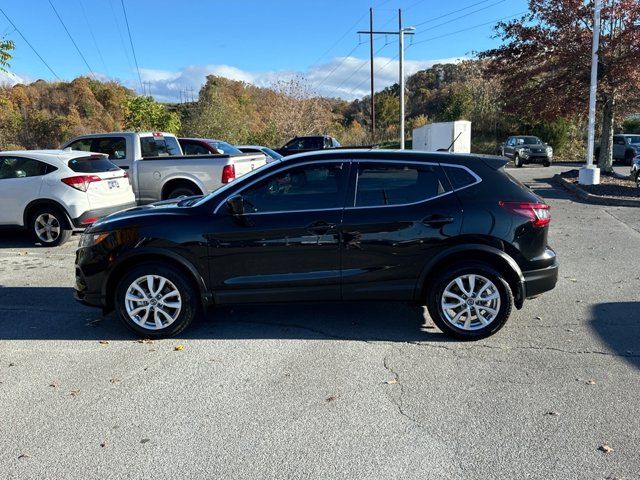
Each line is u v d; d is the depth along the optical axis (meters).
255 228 4.86
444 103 47.72
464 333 4.87
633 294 6.12
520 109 17.98
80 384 4.17
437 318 4.89
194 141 14.58
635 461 3.08
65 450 3.29
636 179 15.11
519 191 4.90
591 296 6.07
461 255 4.84
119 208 9.74
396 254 4.82
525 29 17.03
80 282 5.13
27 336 5.22
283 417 3.63
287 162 4.97
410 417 3.60
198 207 5.02
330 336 5.08
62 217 9.17
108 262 4.99
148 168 10.86
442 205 4.79
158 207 5.37
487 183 4.86
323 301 4.95
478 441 3.31
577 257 7.88
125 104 28.58
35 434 3.48
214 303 5.00
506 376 4.18
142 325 5.05
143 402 3.87
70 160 9.27
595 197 13.20
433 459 3.14
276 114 42.12
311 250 4.85
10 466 3.14
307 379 4.19
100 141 11.40
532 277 4.86
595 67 14.97
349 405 3.78
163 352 4.77
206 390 4.04
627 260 7.66
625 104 17.59
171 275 4.96
